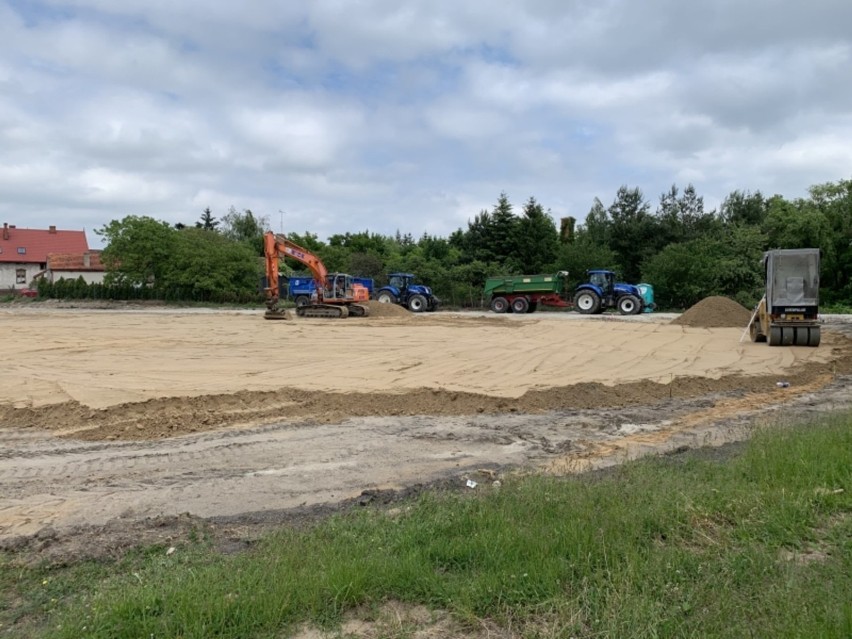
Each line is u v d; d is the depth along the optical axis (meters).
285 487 6.57
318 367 14.71
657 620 3.40
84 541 4.99
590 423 9.65
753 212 60.62
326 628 3.53
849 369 15.23
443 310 44.69
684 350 18.09
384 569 4.07
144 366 14.73
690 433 9.02
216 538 5.09
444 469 7.28
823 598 3.55
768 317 19.16
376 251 68.56
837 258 46.56
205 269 49.66
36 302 49.19
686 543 4.60
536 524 4.77
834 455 6.27
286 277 46.00
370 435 8.77
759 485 5.70
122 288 50.28
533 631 3.46
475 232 58.16
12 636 3.57
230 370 14.16
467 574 4.12
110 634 3.41
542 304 38.06
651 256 52.00
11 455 7.66
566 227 63.25
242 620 3.52
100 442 8.30
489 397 10.95
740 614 3.46
